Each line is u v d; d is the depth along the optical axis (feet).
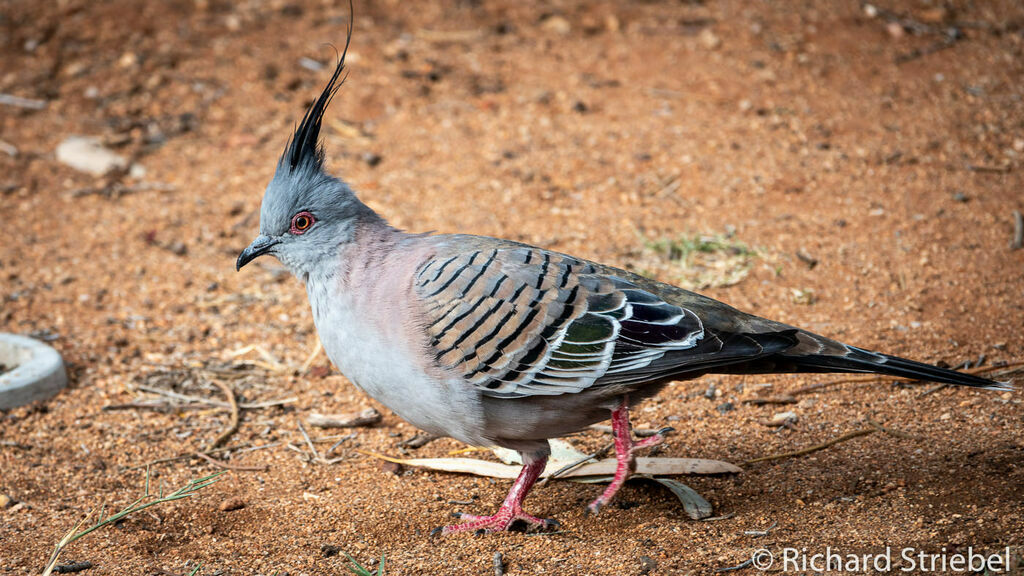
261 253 27.40
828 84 53.93
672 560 24.99
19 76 59.16
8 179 51.70
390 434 33.65
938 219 42.96
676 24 61.05
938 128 49.37
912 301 38.06
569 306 25.26
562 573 24.86
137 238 47.44
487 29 62.44
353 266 26.37
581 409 26.13
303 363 38.29
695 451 30.81
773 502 27.48
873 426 30.91
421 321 25.08
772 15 60.85
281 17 64.39
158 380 37.24
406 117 54.85
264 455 32.58
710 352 24.93
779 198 45.85
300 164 27.20
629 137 51.57
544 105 54.75
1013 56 54.49
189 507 29.37
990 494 26.13
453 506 29.01
